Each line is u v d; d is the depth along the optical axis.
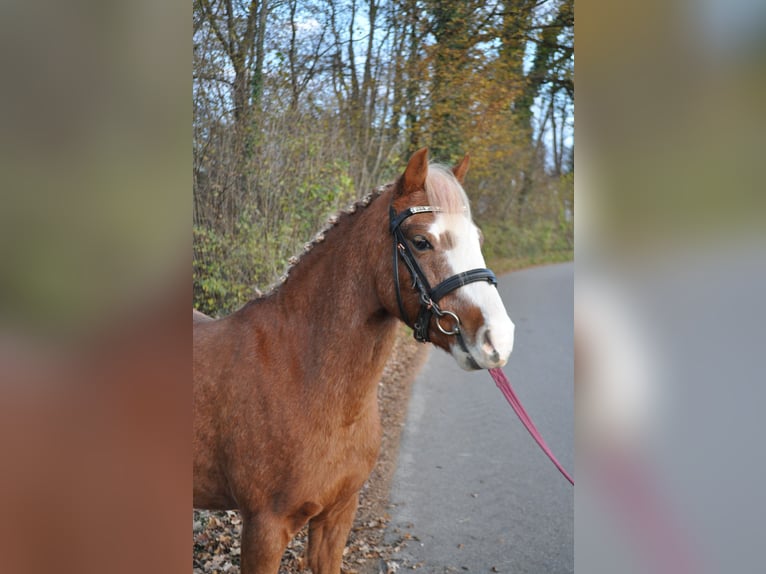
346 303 1.91
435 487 3.53
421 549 2.90
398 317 1.86
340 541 2.12
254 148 4.53
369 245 1.89
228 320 2.13
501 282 10.01
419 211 1.79
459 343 1.73
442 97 6.36
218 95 4.34
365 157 6.02
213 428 2.00
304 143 5.00
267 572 1.95
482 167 8.18
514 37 5.93
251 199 4.48
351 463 1.97
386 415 4.56
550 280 10.24
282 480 1.91
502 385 1.87
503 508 3.29
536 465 3.81
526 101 7.91
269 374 1.95
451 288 1.72
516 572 2.71
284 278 2.08
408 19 5.52
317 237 2.03
